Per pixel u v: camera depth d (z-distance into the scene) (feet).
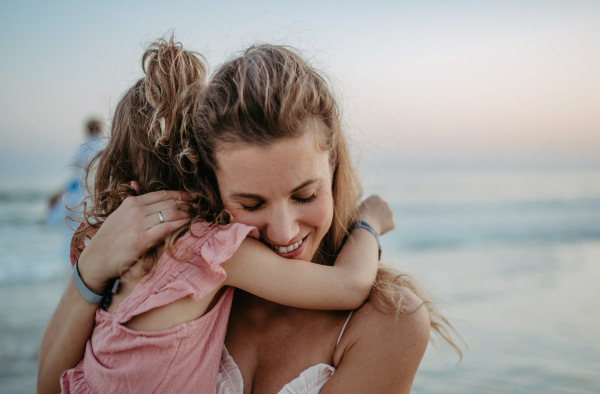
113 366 4.13
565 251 42.50
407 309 4.73
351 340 4.73
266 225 4.59
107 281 4.54
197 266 4.33
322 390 4.58
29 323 23.08
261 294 4.72
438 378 14.51
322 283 4.76
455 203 73.26
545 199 77.30
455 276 31.68
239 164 4.28
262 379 4.86
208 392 4.43
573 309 22.59
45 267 35.40
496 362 15.74
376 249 5.71
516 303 23.85
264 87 4.18
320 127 4.58
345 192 5.82
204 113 4.59
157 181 5.19
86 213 5.37
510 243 47.24
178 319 4.17
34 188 77.46
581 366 15.42
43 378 4.87
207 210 4.75
